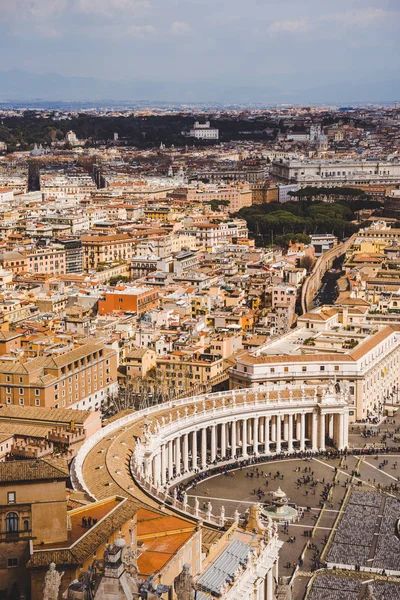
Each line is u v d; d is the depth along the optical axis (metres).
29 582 178.62
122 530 190.50
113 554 132.25
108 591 131.00
